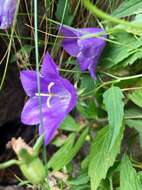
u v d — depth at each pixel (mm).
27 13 184
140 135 170
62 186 187
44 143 154
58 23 176
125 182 167
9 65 203
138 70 179
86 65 169
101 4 191
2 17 169
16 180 225
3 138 230
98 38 166
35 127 223
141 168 183
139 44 168
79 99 182
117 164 175
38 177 122
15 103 217
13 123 228
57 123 160
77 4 186
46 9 183
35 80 164
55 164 177
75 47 177
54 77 162
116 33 172
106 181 176
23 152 120
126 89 172
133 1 171
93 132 195
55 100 165
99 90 179
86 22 190
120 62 172
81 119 198
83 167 185
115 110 158
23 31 190
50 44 191
